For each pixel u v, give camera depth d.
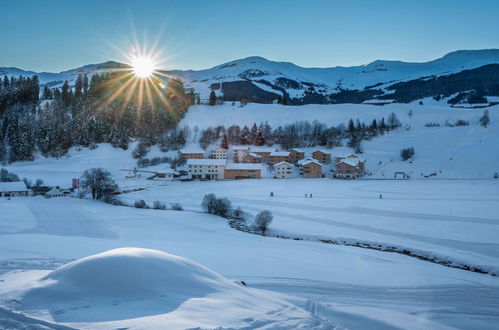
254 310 13.57
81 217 59.41
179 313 11.91
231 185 100.56
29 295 12.62
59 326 10.43
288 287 23.06
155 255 15.86
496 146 125.00
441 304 20.83
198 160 119.06
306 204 70.44
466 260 35.06
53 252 29.98
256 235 49.22
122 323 10.74
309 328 12.85
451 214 55.75
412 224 50.66
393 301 21.19
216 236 47.50
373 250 40.44
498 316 18.83
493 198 70.31
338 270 29.55
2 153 124.31
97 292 13.08
